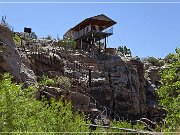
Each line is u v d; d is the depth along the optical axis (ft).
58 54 105.70
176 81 36.32
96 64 116.47
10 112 28.12
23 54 84.17
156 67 140.56
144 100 122.01
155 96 128.98
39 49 100.48
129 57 131.44
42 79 81.46
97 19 140.56
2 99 27.94
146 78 134.92
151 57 157.07
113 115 102.37
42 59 93.20
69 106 43.37
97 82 104.47
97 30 137.28
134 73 121.60
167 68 37.17
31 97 37.47
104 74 111.55
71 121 41.06
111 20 142.41
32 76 74.02
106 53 135.03
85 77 103.86
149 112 120.67
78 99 73.61
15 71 65.05
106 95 105.09
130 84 115.44
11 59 66.03
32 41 108.88
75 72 100.89
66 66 100.53
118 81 112.78
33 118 33.53
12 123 28.14
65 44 123.65
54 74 92.38
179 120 34.65
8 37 70.95
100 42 150.30
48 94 65.16
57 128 37.86
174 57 36.65
